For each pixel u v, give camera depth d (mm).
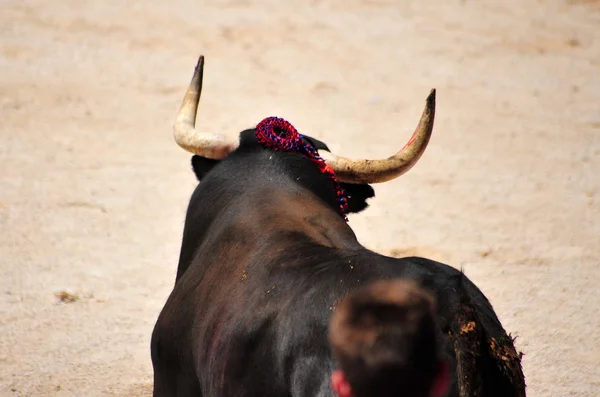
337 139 36406
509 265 25375
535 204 30672
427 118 14375
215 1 58281
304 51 49375
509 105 42688
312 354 9234
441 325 8625
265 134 14070
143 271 24469
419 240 26875
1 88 40562
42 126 36469
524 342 21062
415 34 53906
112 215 28281
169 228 27547
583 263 25781
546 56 51094
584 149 37062
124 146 34875
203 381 11109
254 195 12969
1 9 53312
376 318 7039
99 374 19266
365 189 14906
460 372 8492
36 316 21734
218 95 41375
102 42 48531
